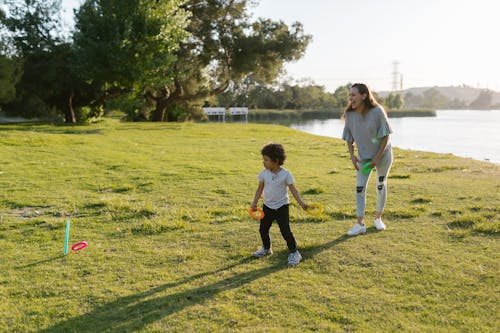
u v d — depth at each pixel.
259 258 4.94
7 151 13.38
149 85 28.77
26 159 12.16
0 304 3.90
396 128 44.78
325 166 12.07
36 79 30.00
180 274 4.51
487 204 7.13
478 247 5.12
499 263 4.61
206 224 6.35
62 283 4.33
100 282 4.34
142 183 9.45
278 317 3.57
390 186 8.85
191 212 6.96
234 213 6.88
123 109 40.94
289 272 4.49
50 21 30.86
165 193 8.51
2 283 4.36
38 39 30.09
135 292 4.10
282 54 40.34
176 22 27.52
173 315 3.63
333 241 5.43
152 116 45.09
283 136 23.27
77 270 4.65
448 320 3.48
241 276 4.43
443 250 5.03
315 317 3.56
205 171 10.91
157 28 26.55
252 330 3.38
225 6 39.56
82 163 11.84
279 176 4.86
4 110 31.97
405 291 4.01
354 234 5.66
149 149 15.34
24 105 30.95
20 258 5.03
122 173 10.57
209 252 5.16
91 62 26.19
